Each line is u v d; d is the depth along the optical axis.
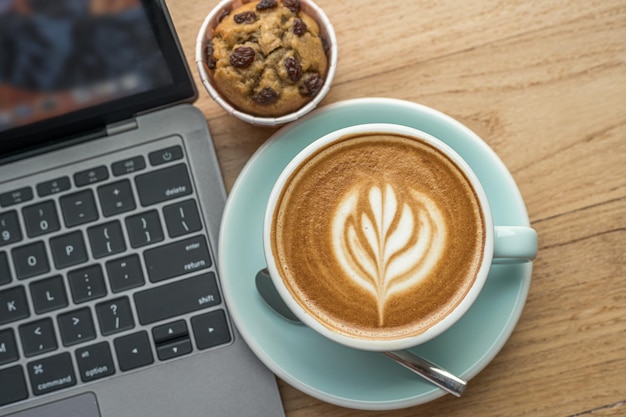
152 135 0.63
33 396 0.61
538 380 0.63
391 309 0.60
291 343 0.61
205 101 0.66
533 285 0.64
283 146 0.62
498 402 0.63
